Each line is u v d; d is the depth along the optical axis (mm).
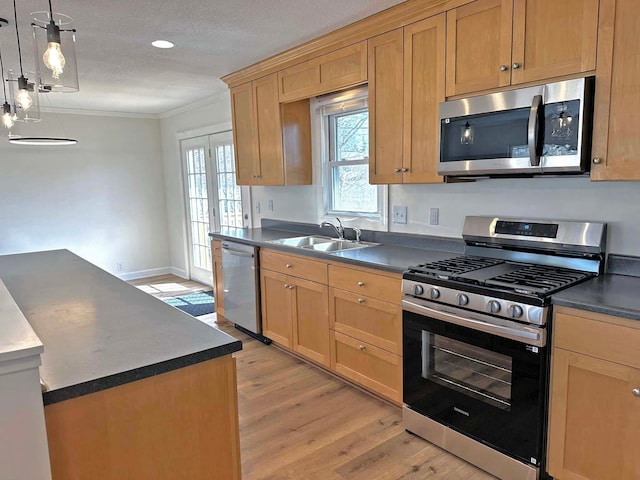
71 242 5871
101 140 5969
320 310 3096
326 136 3809
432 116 2529
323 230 3930
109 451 1212
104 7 2471
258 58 3605
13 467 1005
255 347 3713
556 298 1780
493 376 2021
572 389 1781
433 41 2477
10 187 5395
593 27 1849
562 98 1908
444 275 2176
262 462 2199
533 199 2453
